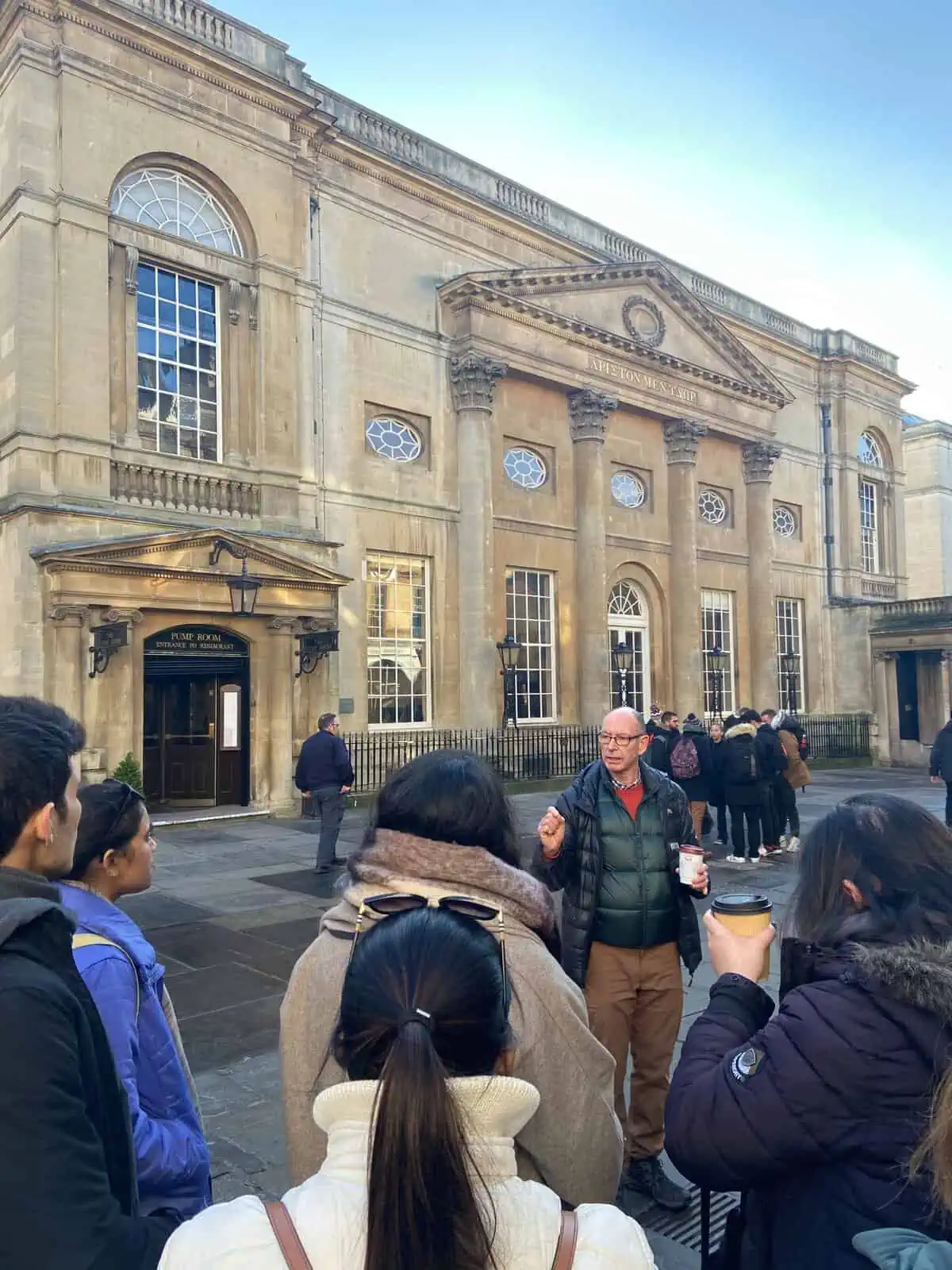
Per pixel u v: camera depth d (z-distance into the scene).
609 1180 1.93
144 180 14.98
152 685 16.11
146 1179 1.99
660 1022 3.80
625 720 3.82
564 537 21.55
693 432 24.02
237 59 15.61
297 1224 1.18
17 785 1.77
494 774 2.17
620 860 3.79
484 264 20.44
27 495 13.29
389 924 1.44
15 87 13.68
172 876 10.41
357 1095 1.27
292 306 16.59
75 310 13.72
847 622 28.45
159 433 15.09
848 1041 1.54
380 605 18.36
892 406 31.27
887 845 1.77
